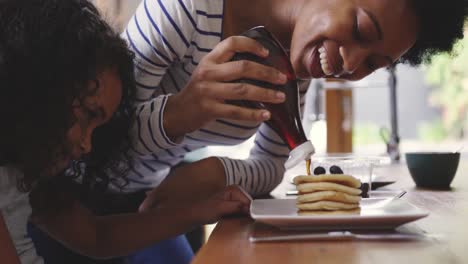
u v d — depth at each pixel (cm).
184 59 142
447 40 141
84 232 122
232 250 78
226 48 108
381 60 130
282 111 104
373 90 494
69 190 122
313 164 131
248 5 141
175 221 119
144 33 135
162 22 133
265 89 102
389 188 153
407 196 132
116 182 151
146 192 164
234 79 107
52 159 104
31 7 102
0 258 95
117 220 125
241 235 89
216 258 73
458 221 94
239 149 351
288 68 107
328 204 96
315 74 130
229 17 139
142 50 136
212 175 132
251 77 104
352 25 121
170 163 163
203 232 229
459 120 505
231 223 103
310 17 127
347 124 305
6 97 99
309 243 81
